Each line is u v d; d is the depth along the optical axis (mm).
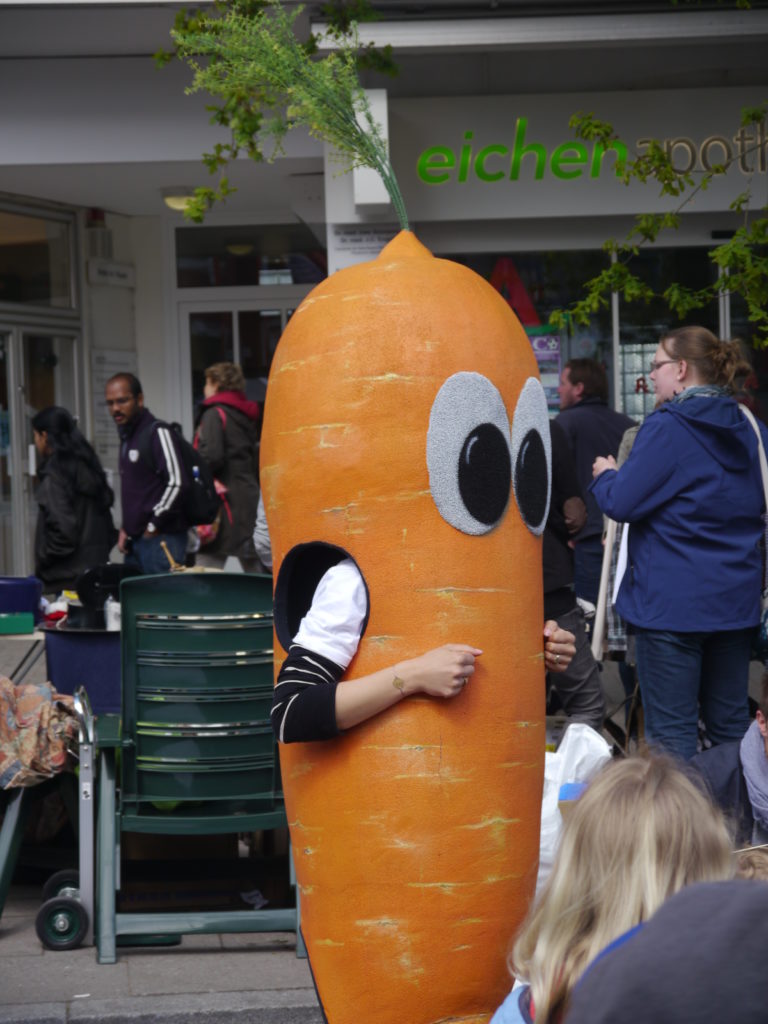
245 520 10789
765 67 11094
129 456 9258
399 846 3271
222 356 14672
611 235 11453
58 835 6113
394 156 11117
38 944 5453
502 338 3480
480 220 11367
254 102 9125
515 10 10539
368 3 9922
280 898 5895
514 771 3361
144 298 14609
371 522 3328
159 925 5293
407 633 3307
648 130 11141
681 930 1313
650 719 5617
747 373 5688
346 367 3371
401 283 3441
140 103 11469
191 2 10219
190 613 5305
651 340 11547
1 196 13195
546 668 3736
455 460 3334
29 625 8523
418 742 3266
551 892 2082
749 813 3875
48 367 13891
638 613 5578
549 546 6180
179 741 5332
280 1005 4777
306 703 3262
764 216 11289
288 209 14336
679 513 5469
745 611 5516
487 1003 3359
